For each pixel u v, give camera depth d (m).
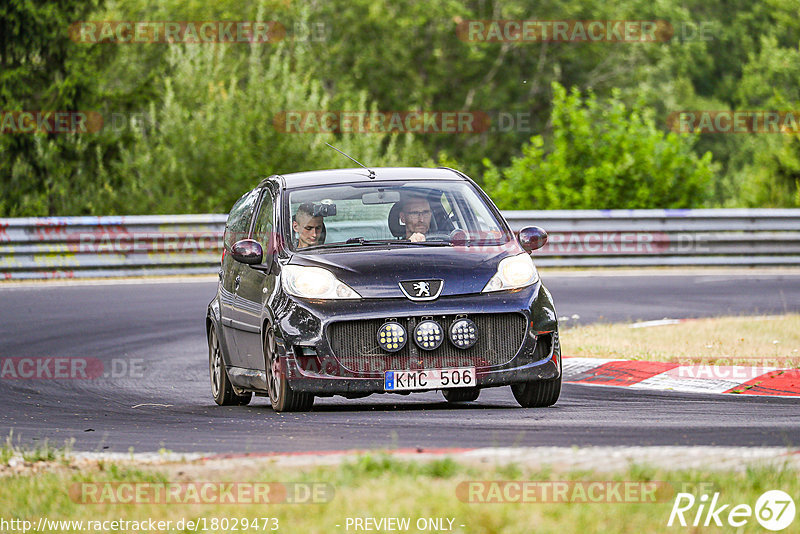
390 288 28.69
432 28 190.75
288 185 33.06
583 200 98.81
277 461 21.23
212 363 36.19
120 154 117.94
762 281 66.81
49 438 27.33
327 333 28.39
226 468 20.77
